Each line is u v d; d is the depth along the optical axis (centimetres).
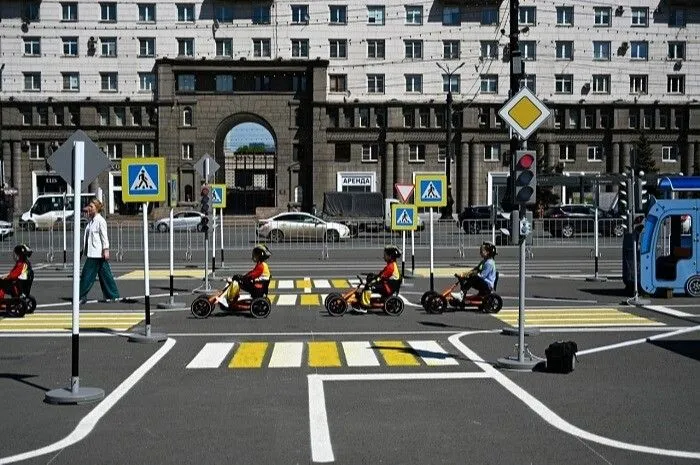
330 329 1480
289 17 6650
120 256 3195
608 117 6906
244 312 1680
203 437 766
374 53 6731
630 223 2055
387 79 6744
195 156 6712
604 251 3541
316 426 804
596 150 6925
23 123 6712
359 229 4509
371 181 6788
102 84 6700
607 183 6112
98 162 990
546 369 1091
